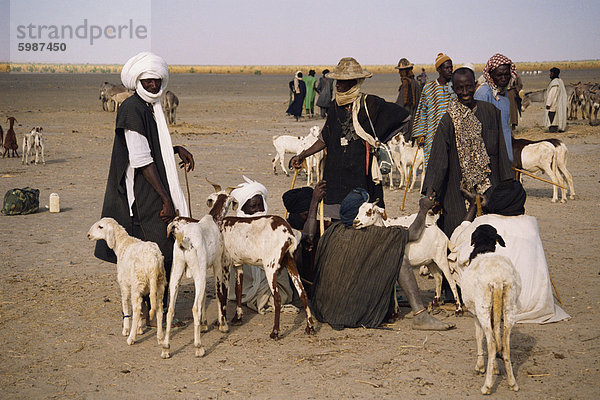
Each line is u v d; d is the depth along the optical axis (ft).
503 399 17.76
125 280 22.24
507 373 18.33
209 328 24.31
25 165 67.51
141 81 23.58
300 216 27.22
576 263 31.86
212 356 21.30
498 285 17.97
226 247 23.59
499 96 29.12
